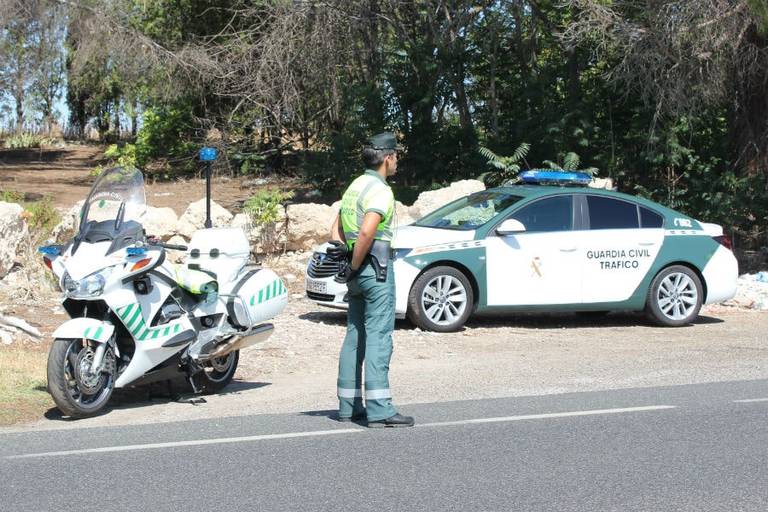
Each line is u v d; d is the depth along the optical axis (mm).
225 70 25516
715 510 5324
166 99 27438
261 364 10125
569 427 7246
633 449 6602
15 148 43062
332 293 11898
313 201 23859
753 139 19906
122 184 7957
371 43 23641
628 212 12852
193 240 8695
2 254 13617
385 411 7184
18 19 25297
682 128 20188
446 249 11945
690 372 9742
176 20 30125
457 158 22531
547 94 21797
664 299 12922
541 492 5609
